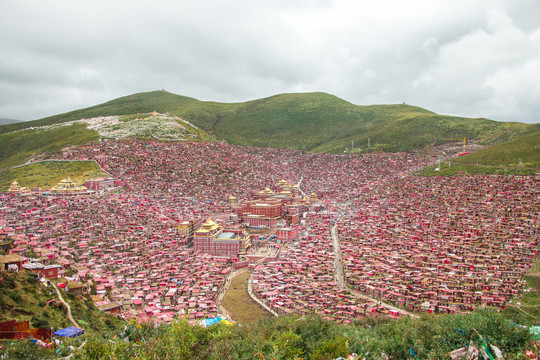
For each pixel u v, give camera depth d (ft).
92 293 557.33
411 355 299.38
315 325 361.71
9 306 370.12
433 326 322.75
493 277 649.20
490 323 308.60
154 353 255.09
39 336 331.98
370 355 308.40
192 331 285.02
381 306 586.86
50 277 492.54
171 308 596.29
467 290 609.83
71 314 411.13
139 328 342.23
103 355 261.03
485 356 275.18
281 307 606.96
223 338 293.43
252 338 312.71
